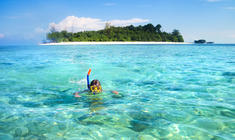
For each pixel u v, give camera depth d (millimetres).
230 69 7094
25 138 2182
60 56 14703
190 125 2482
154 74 6480
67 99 3758
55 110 3109
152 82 5258
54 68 8172
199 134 2244
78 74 6801
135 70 7422
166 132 2314
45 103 3510
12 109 3164
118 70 7504
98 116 2826
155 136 2229
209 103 3340
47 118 2756
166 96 3832
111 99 3703
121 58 12555
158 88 4551
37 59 12242
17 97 3914
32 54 17266
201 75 6039
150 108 3133
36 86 4992
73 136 2240
